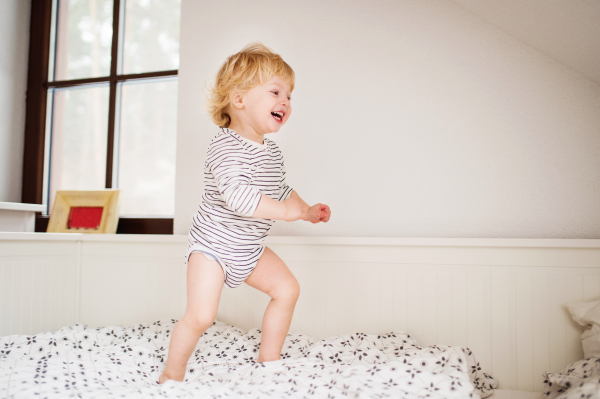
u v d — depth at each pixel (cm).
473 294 139
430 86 158
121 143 209
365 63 166
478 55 154
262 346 125
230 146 117
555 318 131
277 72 122
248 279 129
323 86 169
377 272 149
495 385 131
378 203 160
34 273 157
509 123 150
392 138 161
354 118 165
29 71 219
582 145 143
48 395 90
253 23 180
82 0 220
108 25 215
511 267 136
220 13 185
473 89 154
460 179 153
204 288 114
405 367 97
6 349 122
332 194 165
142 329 154
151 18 209
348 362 124
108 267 175
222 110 131
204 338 145
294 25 175
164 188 202
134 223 199
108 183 206
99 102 214
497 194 149
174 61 204
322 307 153
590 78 142
